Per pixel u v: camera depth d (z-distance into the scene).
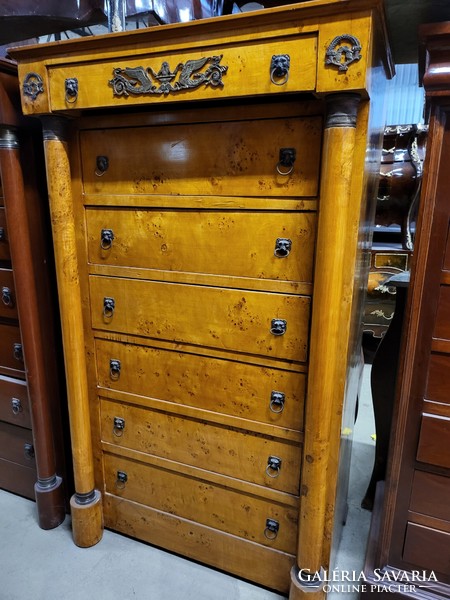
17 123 1.17
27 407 1.49
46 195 1.30
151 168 1.08
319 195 0.92
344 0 0.75
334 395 1.02
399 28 1.11
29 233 1.29
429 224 0.91
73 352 1.26
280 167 0.95
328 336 0.95
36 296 1.34
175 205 1.08
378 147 1.18
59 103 1.04
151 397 1.26
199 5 1.38
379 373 1.47
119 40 0.93
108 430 1.36
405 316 0.98
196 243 1.08
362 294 1.26
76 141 1.15
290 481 1.13
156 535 1.38
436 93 0.84
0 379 1.51
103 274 1.22
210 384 1.17
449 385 0.98
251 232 1.01
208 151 1.01
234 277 1.06
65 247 1.18
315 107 0.90
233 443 1.18
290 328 1.03
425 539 1.08
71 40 0.97
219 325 1.11
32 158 1.25
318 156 0.92
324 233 0.90
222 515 1.26
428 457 1.02
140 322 1.21
